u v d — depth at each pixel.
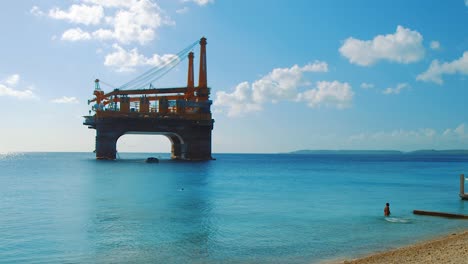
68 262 22.09
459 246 22.56
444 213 37.12
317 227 31.72
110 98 152.00
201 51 152.88
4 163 175.88
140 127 149.00
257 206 43.94
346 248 24.86
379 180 86.44
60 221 34.22
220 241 26.81
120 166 132.38
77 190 60.72
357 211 40.38
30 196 52.66
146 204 45.22
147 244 26.00
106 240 27.06
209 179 85.50
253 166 159.50
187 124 153.12
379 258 21.22
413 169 139.38
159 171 110.44
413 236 28.27
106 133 149.12
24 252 24.09
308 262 21.81
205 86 152.88
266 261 22.09
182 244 25.97
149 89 147.75
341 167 156.88
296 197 52.84
